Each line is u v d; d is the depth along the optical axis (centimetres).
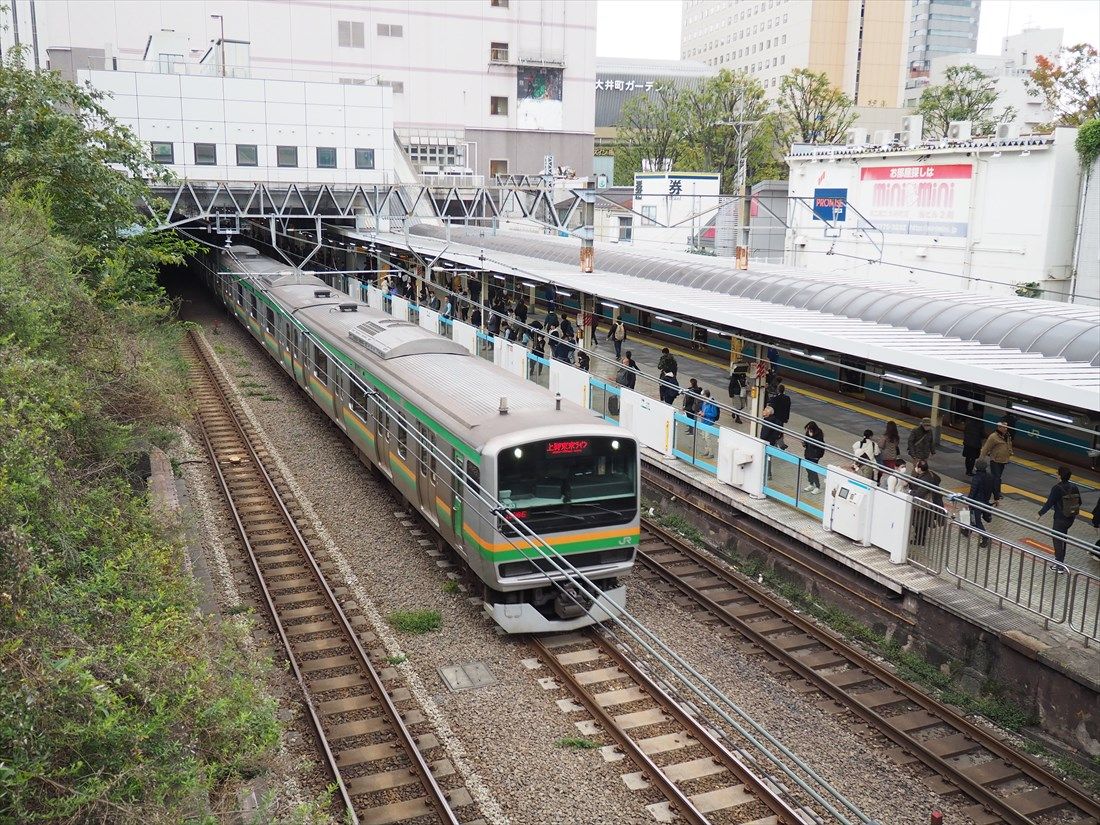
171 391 1593
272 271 3195
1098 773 1015
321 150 4066
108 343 1372
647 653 1248
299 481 1911
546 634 1310
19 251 1236
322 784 950
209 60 4222
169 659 755
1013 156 2548
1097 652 1082
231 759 785
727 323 1661
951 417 2047
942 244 2788
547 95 5766
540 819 908
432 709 1098
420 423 1514
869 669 1213
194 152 3862
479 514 1270
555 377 2267
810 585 1447
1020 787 988
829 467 1475
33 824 577
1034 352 1337
